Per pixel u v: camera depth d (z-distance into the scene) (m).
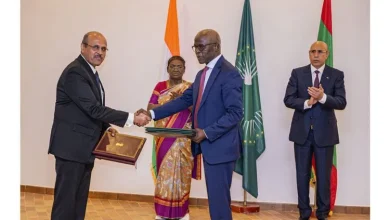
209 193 2.85
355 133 5.00
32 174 5.80
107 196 5.48
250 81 4.91
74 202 2.96
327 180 4.12
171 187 4.18
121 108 5.48
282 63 5.12
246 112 4.89
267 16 5.13
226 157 2.84
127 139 3.06
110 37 5.48
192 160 4.26
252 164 4.89
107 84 5.50
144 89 5.44
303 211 4.23
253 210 4.91
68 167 2.95
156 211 4.25
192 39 5.29
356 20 4.98
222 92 2.86
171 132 2.75
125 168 5.46
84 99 2.93
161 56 5.39
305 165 4.20
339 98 4.07
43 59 5.72
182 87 4.31
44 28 5.71
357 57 4.98
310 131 4.15
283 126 5.12
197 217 4.57
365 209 4.97
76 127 2.97
